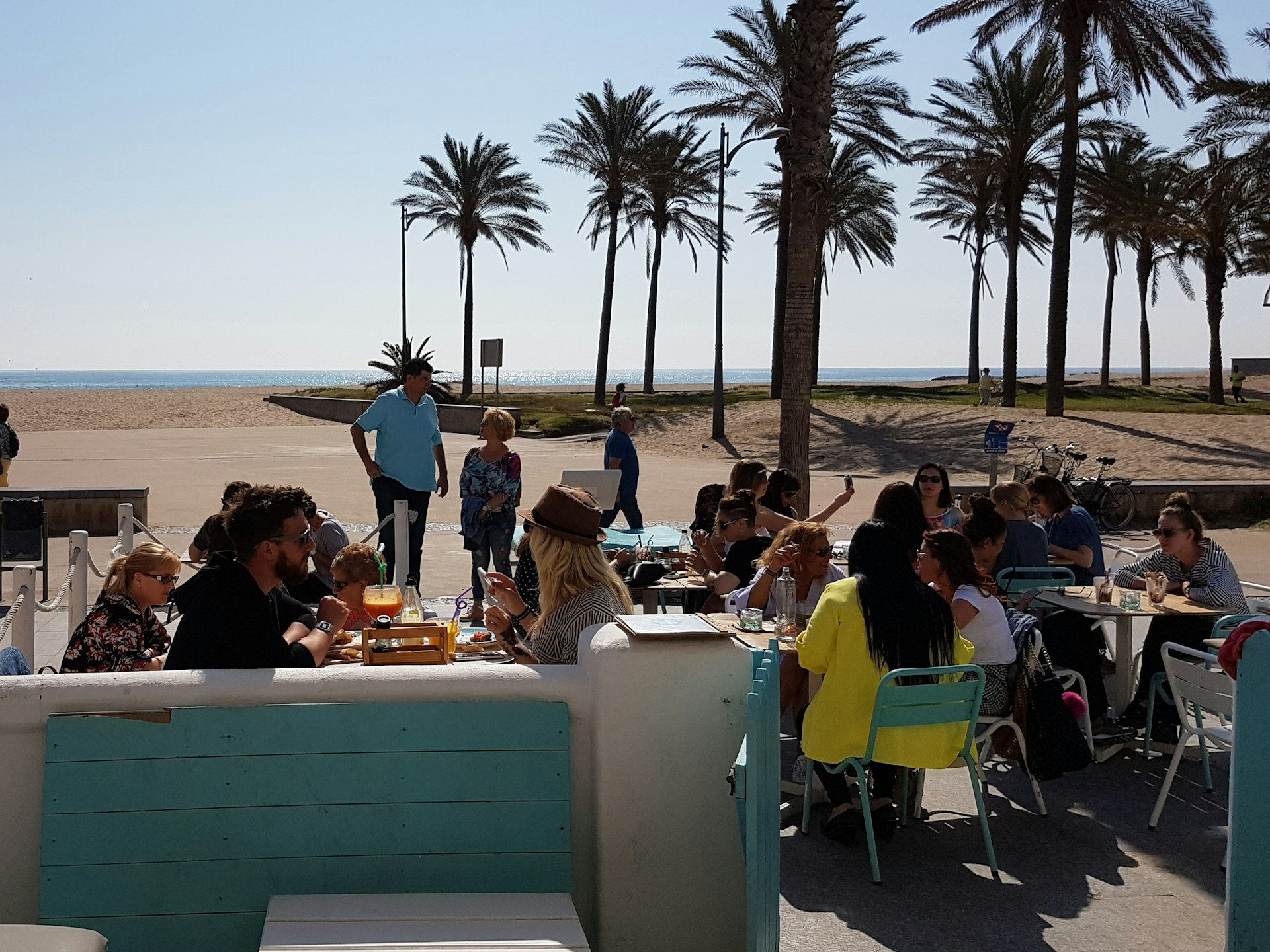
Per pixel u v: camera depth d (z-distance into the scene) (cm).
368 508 1839
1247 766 347
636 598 864
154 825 323
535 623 448
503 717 338
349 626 570
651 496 2100
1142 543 1636
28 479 2297
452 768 335
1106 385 6350
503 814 336
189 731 325
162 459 2816
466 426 4403
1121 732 640
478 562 978
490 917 304
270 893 327
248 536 387
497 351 5181
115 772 323
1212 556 647
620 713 338
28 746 325
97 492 1583
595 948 347
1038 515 807
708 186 5319
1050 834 510
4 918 326
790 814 532
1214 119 3462
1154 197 4800
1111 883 455
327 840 329
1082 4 2983
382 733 333
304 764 329
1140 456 2838
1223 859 480
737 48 3562
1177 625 637
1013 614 560
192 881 324
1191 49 2866
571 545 420
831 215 5178
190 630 380
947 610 489
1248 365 10594
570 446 3594
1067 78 3178
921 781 530
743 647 345
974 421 3491
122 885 322
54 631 918
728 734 343
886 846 495
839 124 3794
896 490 546
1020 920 420
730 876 347
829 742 477
